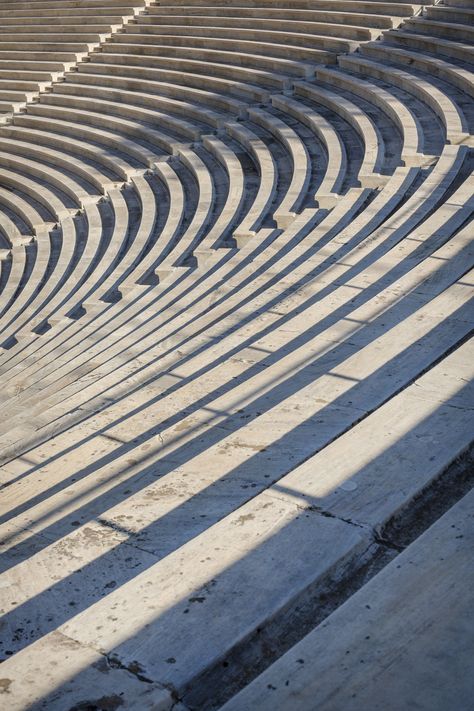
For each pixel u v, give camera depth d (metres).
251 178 18.16
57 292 16.03
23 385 10.62
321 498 4.25
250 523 4.08
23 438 7.39
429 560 3.67
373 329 6.89
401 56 20.48
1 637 3.69
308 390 5.62
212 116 22.39
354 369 5.86
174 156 21.66
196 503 4.50
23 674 3.21
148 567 4.04
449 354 6.00
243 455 4.91
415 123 16.45
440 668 3.08
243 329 8.21
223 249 13.91
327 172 15.62
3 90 29.31
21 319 15.15
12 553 4.77
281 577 3.69
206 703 3.17
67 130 26.08
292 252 11.49
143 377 8.09
